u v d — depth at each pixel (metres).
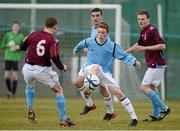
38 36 29.98
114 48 30.31
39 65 29.94
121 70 55.81
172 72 57.94
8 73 54.03
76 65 56.34
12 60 53.78
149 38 32.81
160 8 55.72
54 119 33.94
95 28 33.38
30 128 28.81
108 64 30.59
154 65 33.06
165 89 55.69
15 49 53.75
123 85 55.84
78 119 33.97
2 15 57.59
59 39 56.88
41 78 30.00
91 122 32.06
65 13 58.22
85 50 33.44
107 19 57.09
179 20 58.47
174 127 29.91
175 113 39.09
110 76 30.17
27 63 30.25
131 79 55.75
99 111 39.72
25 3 61.66
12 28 55.56
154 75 33.16
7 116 35.72
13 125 30.28
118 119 33.88
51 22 30.00
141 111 40.59
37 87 56.38
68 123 29.78
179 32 58.44
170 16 58.56
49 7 55.38
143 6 59.59
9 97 54.47
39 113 38.09
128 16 59.19
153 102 32.94
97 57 30.59
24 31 57.62
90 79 29.05
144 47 32.56
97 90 54.94
